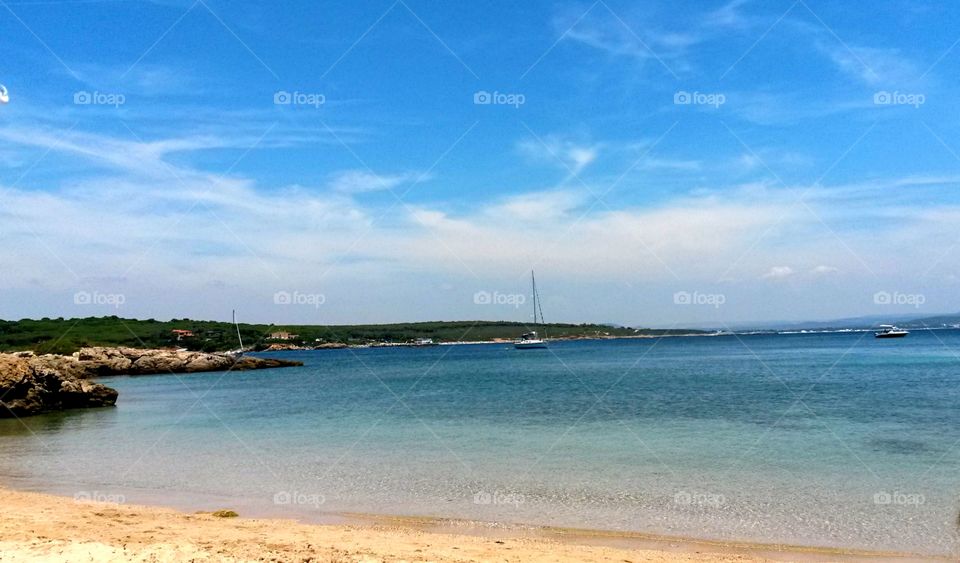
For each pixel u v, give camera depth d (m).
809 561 13.56
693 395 47.84
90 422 40.41
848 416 34.22
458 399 50.84
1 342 120.06
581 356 136.38
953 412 35.03
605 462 23.84
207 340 160.38
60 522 15.36
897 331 183.88
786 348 144.00
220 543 13.45
